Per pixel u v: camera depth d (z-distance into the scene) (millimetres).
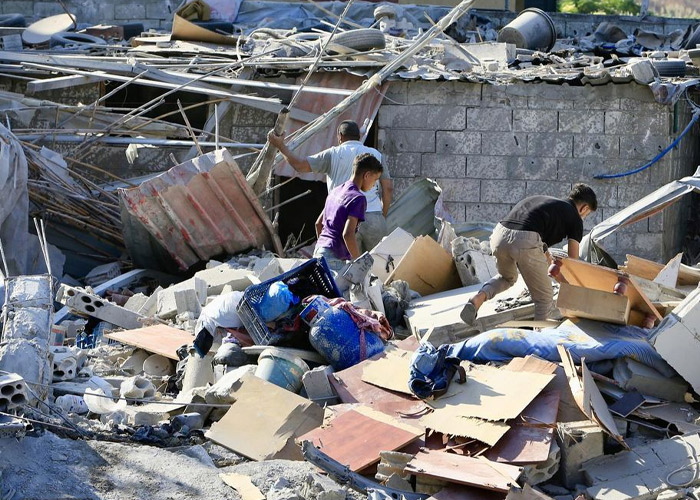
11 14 32562
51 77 23922
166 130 22797
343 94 22734
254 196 18578
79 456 9391
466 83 22766
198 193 18172
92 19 35719
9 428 9305
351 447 9961
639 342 11461
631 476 9648
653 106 22719
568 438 9883
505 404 10203
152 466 9469
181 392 12133
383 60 23688
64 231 20609
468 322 12617
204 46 27172
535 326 12695
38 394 10789
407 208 19438
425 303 14703
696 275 14781
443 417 10281
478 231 19422
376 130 23141
